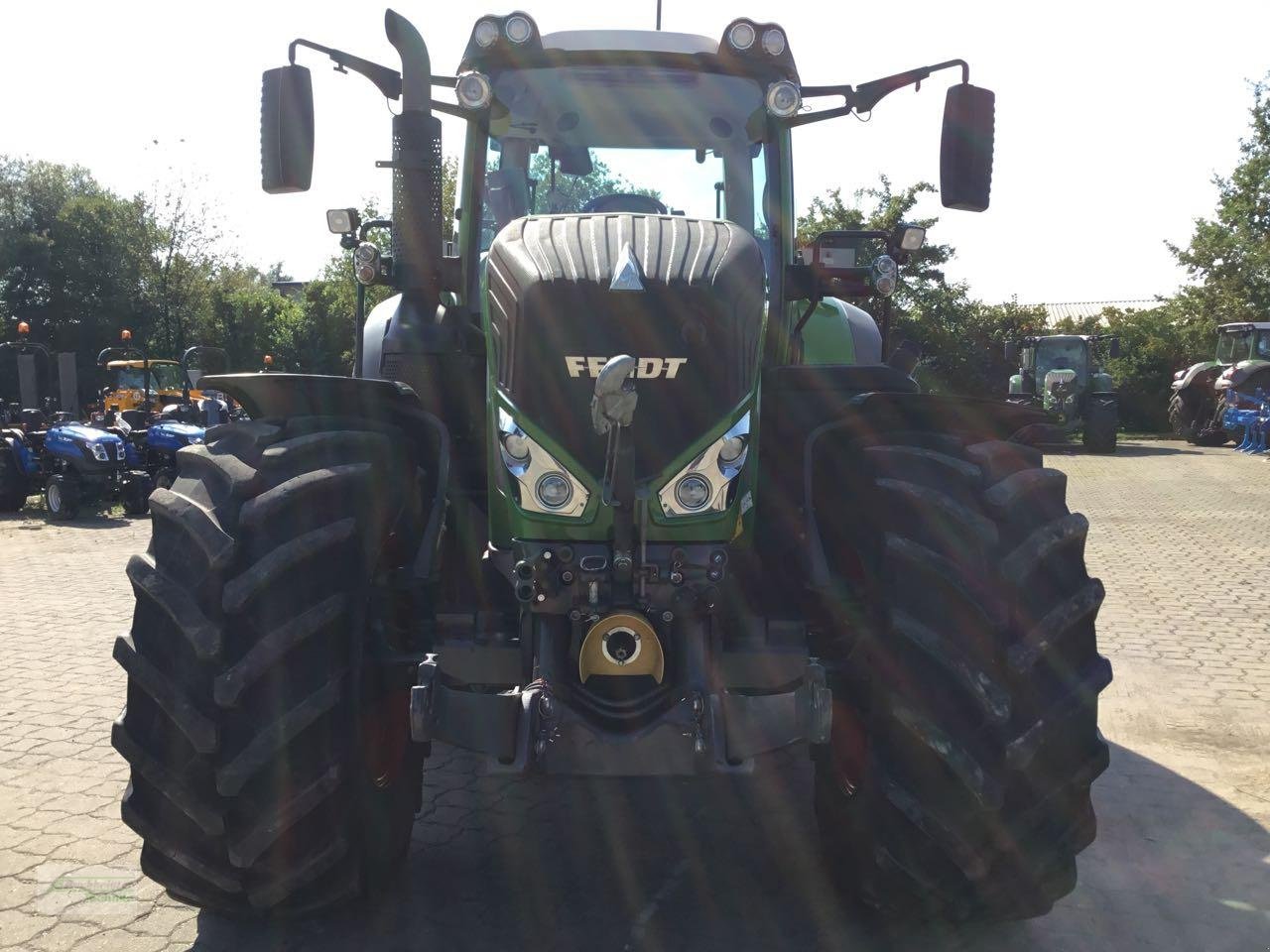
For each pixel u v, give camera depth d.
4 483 13.19
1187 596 7.47
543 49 3.77
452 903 3.04
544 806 3.79
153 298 40.88
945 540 2.67
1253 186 31.39
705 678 2.67
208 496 2.60
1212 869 3.36
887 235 4.28
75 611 7.03
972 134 3.53
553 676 2.65
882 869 2.66
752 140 3.87
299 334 38.81
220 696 2.40
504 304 2.80
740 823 3.65
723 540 2.72
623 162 3.86
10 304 40.53
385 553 2.98
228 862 2.54
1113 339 23.42
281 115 3.31
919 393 2.95
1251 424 21.41
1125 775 4.16
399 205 3.29
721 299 2.72
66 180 45.91
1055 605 2.64
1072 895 3.16
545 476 2.69
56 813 3.65
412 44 3.20
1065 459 20.22
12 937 2.80
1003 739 2.53
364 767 2.69
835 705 2.86
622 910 3.01
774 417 3.29
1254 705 5.02
